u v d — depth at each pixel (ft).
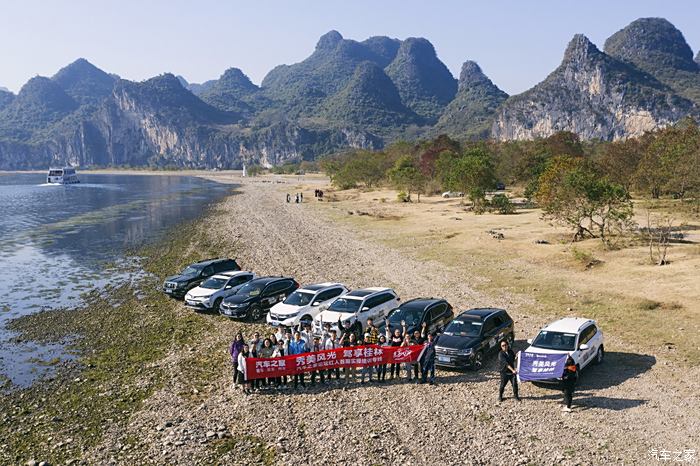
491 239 149.38
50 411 56.44
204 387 60.95
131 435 50.21
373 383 60.95
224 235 183.32
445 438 47.65
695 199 176.55
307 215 240.53
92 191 476.54
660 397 53.83
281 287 91.86
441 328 71.31
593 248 128.36
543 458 43.83
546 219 162.30
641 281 97.35
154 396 58.80
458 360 61.41
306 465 44.04
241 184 581.94
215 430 50.37
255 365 58.29
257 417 52.90
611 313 81.41
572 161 167.84
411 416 52.08
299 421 51.80
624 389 56.03
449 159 316.19
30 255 154.51
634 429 47.85
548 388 57.67
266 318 85.20
